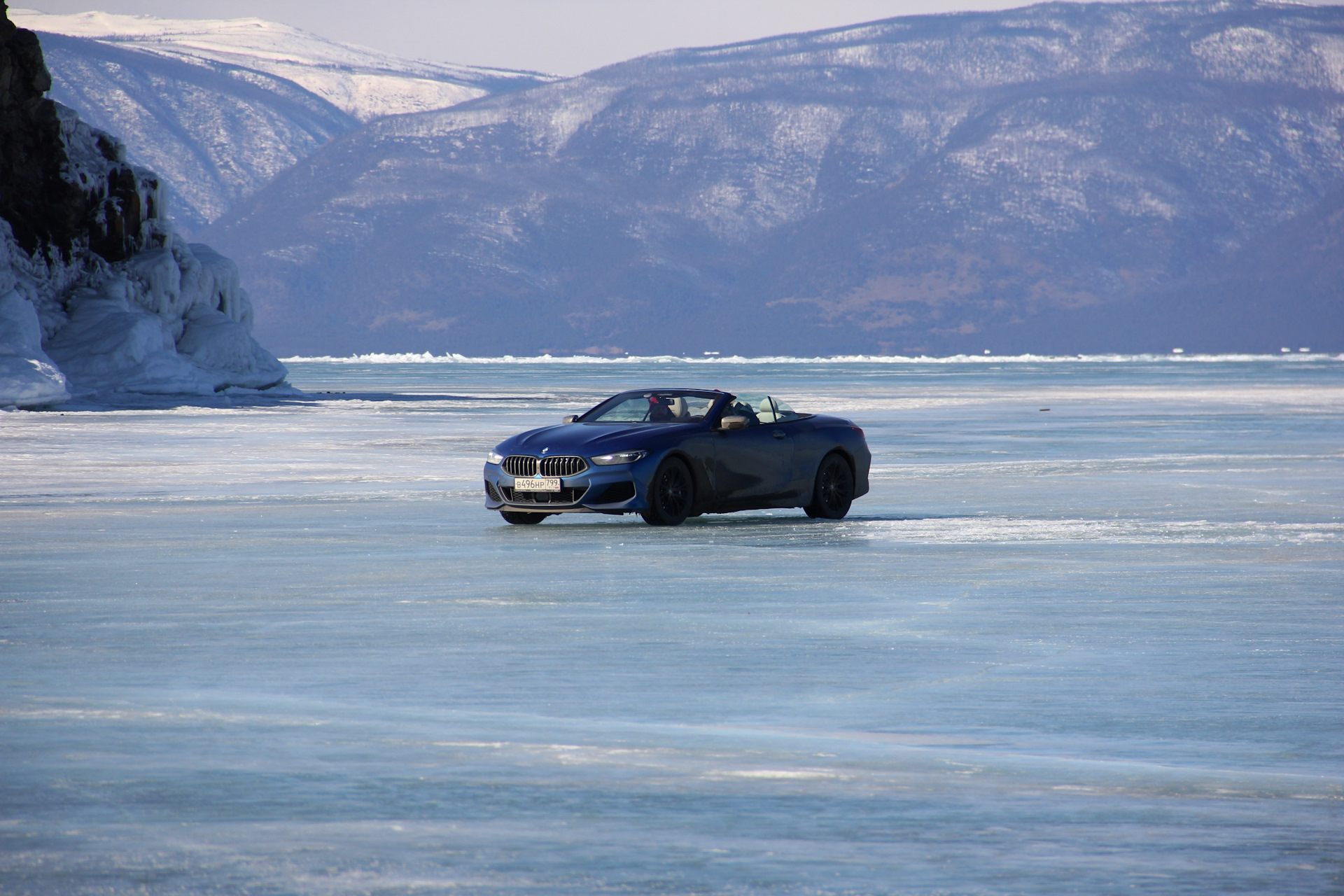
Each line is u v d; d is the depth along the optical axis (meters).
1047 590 30.88
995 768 16.02
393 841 12.99
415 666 22.45
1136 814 14.10
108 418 121.75
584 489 42.91
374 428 109.25
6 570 34.41
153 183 187.50
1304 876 12.13
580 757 16.44
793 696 20.23
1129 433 103.50
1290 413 142.25
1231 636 25.25
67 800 14.36
